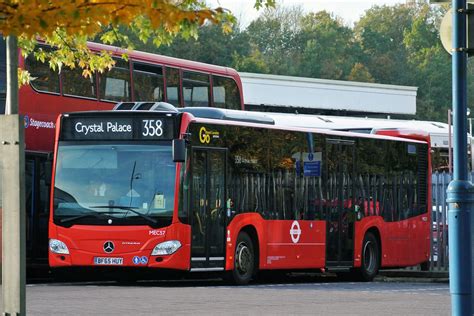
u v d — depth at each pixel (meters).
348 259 42.19
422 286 38.97
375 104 104.06
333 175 41.50
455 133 18.31
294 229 39.31
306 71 181.25
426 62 181.88
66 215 34.81
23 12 13.75
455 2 18.39
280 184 38.75
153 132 34.81
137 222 34.31
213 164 35.75
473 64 181.12
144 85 43.62
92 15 13.88
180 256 34.34
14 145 13.80
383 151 44.47
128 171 34.69
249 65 156.00
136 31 29.64
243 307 26.38
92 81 41.25
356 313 25.16
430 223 47.38
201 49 148.38
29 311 24.38
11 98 19.36
